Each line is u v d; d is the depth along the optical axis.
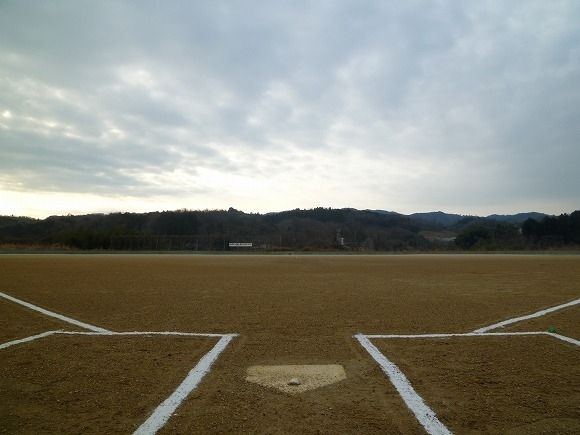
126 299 11.07
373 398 4.24
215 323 8.00
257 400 4.20
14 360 5.57
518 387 4.52
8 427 3.59
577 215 68.69
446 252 46.88
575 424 3.62
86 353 5.92
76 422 3.70
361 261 29.73
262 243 63.00
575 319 8.38
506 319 8.37
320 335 7.01
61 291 12.71
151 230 76.25
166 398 4.25
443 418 3.77
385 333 7.16
